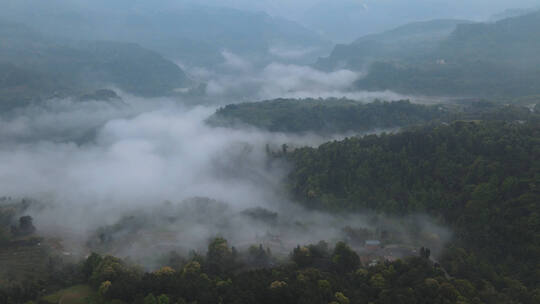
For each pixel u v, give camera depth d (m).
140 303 172.38
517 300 176.75
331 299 173.00
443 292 172.88
